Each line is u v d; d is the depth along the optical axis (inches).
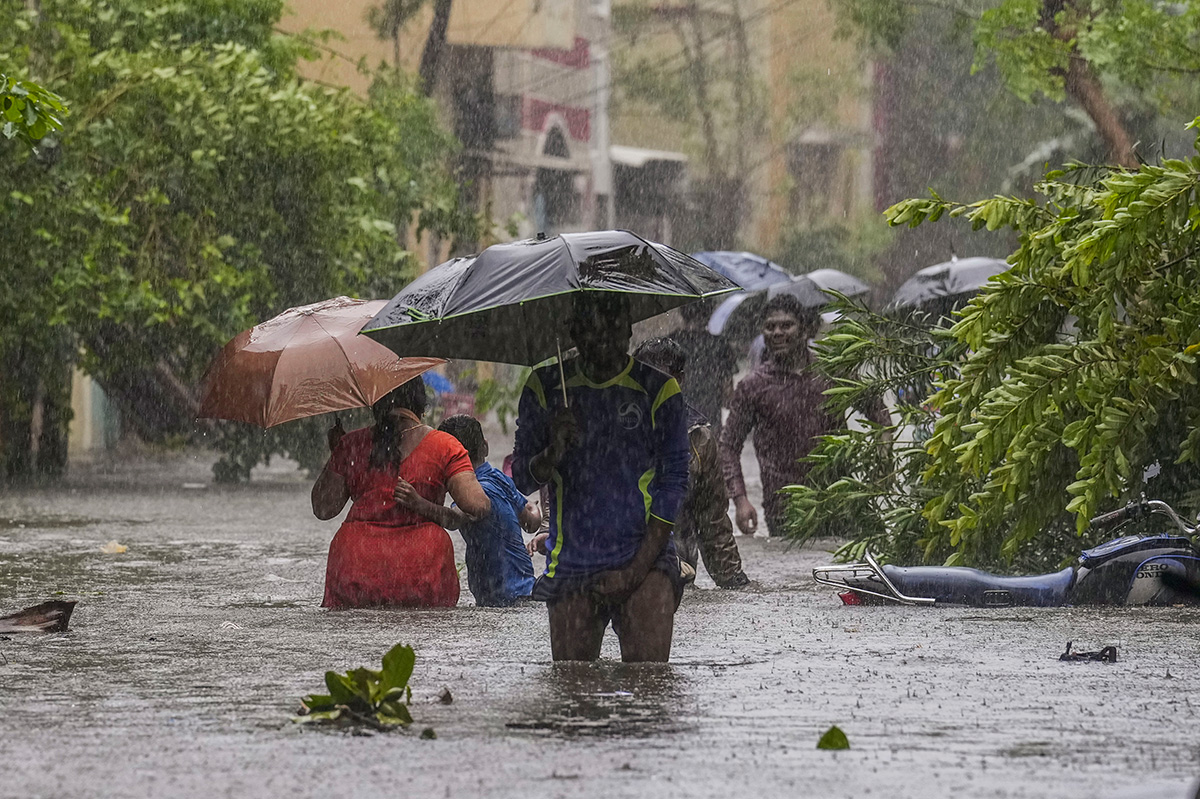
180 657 794.8
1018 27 2797.7
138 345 2500.0
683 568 1120.8
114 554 1461.6
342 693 619.2
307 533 1683.1
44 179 2268.7
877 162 6510.8
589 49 5940.0
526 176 5556.1
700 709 636.1
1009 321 1092.5
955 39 2984.7
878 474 1280.8
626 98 6151.6
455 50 4825.3
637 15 6151.6
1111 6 2721.5
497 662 753.6
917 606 1007.6
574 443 703.1
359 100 2856.8
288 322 1019.3
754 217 6668.3
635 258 710.5
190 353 2524.6
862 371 1302.9
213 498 2190.0
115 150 2315.5
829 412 1307.8
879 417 1302.9
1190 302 1041.5
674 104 6235.2
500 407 2554.1
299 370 991.0
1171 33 2701.8
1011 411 1036.5
